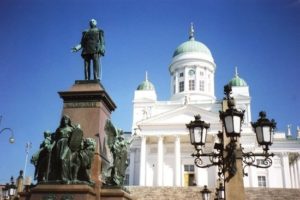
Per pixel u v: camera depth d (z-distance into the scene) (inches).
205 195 749.3
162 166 2208.4
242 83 2834.6
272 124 354.9
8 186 879.7
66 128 395.5
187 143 2357.3
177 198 1210.0
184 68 2965.1
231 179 372.5
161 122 2256.4
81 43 491.5
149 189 1293.1
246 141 2128.4
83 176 385.7
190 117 2245.3
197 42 3100.4
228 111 329.4
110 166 438.3
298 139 2471.7
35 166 412.5
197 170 2208.4
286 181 2370.8
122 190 403.5
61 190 366.0
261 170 2413.9
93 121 431.8
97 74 480.4
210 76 3002.0
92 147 394.3
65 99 447.2
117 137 458.3
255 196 1198.9
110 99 467.5
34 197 368.5
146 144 2379.4
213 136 2121.1
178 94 2886.3
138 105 2728.8
